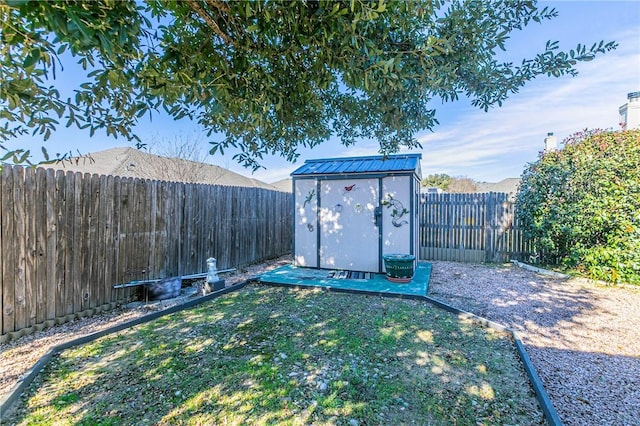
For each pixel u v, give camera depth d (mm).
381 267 6367
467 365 2729
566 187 6016
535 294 4926
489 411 2131
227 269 6676
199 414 2105
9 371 2674
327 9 1682
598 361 2859
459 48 2139
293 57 2174
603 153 5645
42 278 3621
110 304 4383
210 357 2879
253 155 3418
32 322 3518
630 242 5207
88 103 2008
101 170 9203
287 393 2332
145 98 2139
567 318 3906
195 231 5938
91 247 4164
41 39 1451
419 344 3129
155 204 5141
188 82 1827
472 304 4461
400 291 4898
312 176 6895
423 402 2225
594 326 3658
